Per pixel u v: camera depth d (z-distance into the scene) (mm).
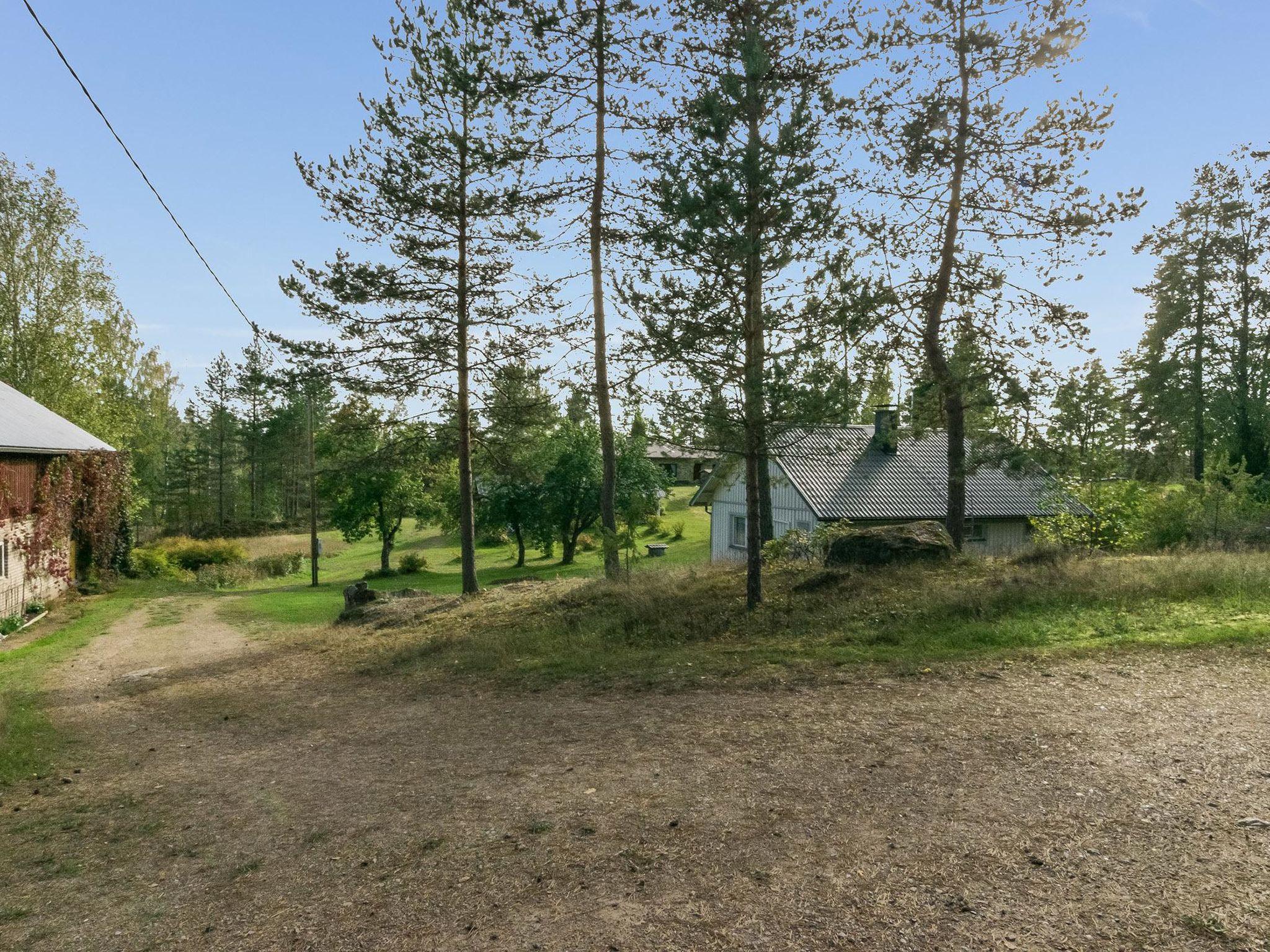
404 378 19906
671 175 11031
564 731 7184
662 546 40312
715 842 4426
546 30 16359
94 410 36750
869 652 8891
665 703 7738
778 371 10531
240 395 72312
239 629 21266
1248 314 34688
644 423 12102
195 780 7098
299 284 18906
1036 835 4145
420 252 19422
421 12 18281
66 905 4582
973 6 16062
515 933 3682
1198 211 34875
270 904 4312
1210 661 7531
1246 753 5109
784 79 13281
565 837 4727
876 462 28859
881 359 17016
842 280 10727
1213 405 35062
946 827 4332
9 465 22766
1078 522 18125
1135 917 3318
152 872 4988
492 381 20531
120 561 36531
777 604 12094
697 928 3557
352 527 44406
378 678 11594
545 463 25672
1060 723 5938
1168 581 10750
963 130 16109
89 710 11117
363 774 6676
